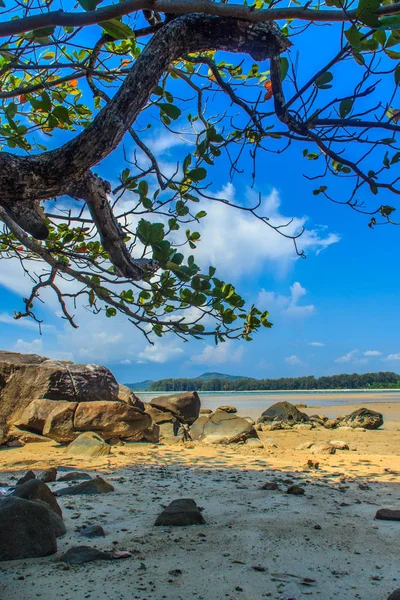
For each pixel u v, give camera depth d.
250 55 3.09
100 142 2.62
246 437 13.41
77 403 12.30
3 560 3.86
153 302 3.82
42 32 2.72
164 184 3.49
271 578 3.53
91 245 4.77
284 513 5.47
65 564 3.78
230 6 2.28
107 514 5.40
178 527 4.88
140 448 11.84
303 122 2.96
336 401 52.62
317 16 2.31
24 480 6.59
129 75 2.75
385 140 2.90
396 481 7.62
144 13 3.43
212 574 3.59
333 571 3.67
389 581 3.49
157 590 3.29
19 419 12.35
